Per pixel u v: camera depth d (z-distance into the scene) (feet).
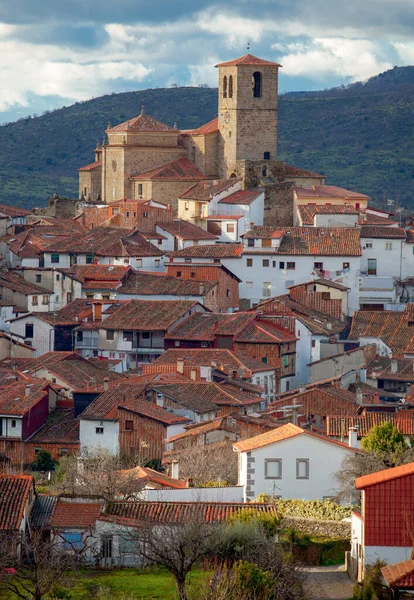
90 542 391.04
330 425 517.55
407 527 358.84
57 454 606.14
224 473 483.92
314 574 383.45
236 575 328.90
